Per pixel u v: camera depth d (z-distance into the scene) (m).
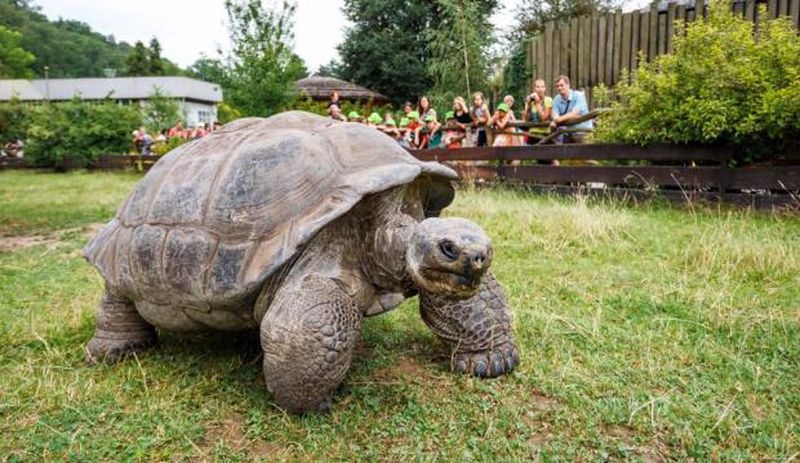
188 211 2.46
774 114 5.69
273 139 2.52
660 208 6.28
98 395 2.43
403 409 2.25
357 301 2.37
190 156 2.76
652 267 4.13
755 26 8.38
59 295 4.03
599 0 19.64
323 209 2.23
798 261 3.89
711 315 3.11
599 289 3.69
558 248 4.75
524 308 3.36
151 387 2.49
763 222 5.27
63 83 44.78
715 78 6.08
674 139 6.42
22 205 9.91
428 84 25.62
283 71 14.66
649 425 2.10
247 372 2.62
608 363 2.60
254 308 2.38
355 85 24.78
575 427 2.10
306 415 2.21
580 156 7.28
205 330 2.66
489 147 8.23
